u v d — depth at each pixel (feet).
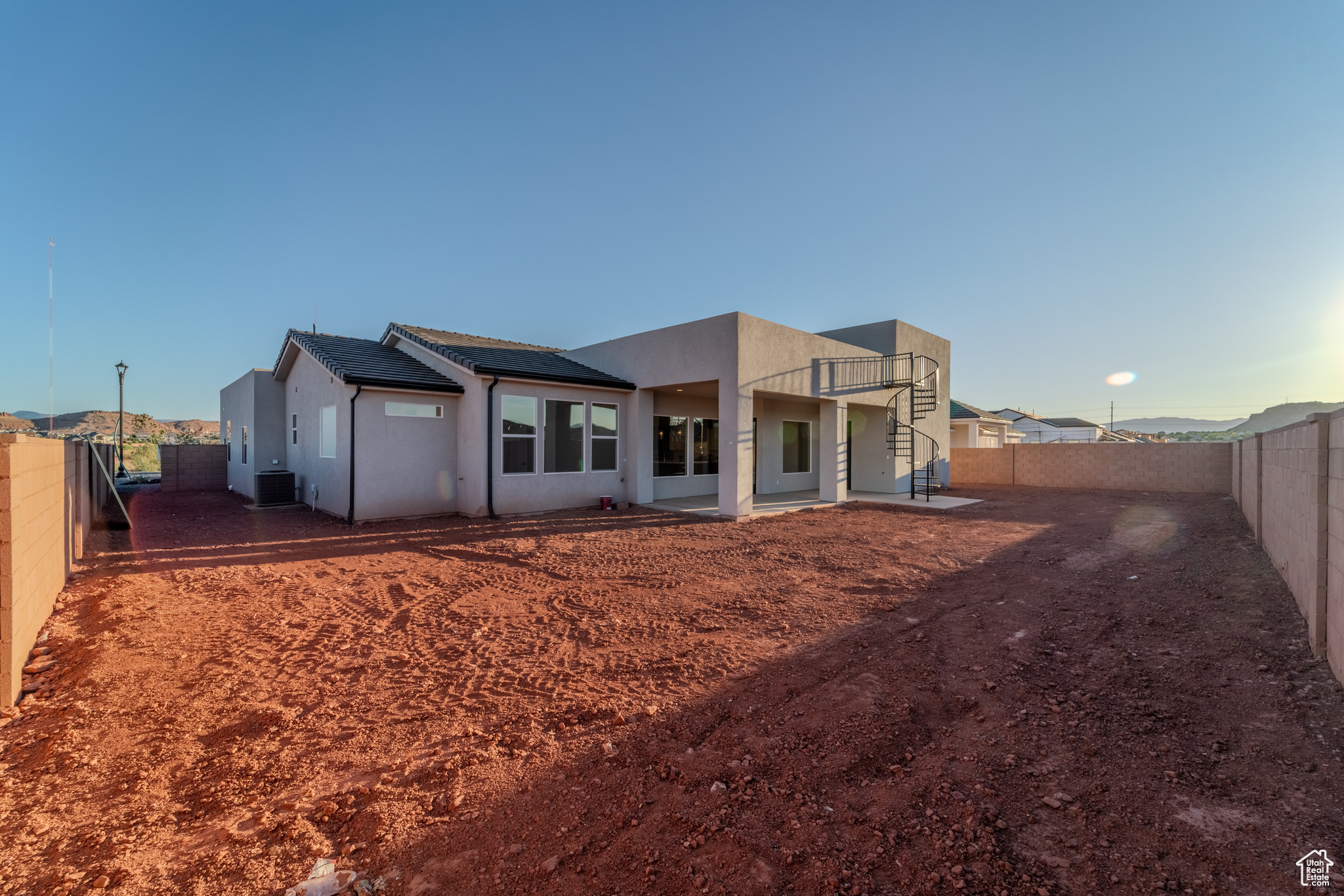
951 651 14.28
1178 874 6.77
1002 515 38.40
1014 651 14.20
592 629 15.87
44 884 6.54
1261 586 18.79
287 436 46.29
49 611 15.85
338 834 7.50
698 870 6.88
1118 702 11.38
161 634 14.93
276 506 41.16
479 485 35.24
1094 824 7.72
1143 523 33.94
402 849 7.23
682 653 14.08
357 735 10.08
